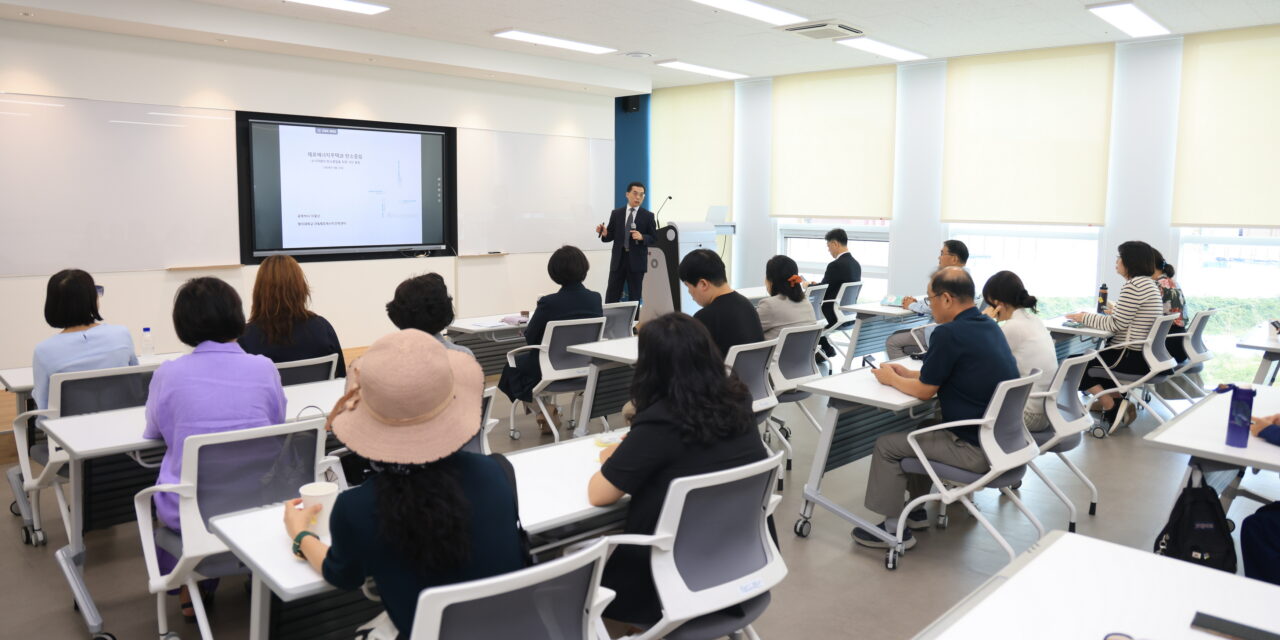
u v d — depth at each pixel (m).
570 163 9.82
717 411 2.13
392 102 8.21
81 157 6.44
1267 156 6.98
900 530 3.44
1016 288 3.94
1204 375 7.62
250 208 7.43
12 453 4.94
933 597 3.21
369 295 8.19
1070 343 6.11
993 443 3.23
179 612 3.05
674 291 6.98
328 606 2.40
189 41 6.83
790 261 4.86
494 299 9.18
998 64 8.28
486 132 8.98
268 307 3.61
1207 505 2.62
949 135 8.66
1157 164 7.53
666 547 2.04
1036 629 1.48
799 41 7.79
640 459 2.10
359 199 8.12
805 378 4.65
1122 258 5.59
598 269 10.24
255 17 6.74
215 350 2.59
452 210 8.83
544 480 2.38
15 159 6.14
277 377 2.70
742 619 2.16
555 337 4.78
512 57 8.48
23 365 6.28
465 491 1.63
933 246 8.91
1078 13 6.55
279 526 2.04
